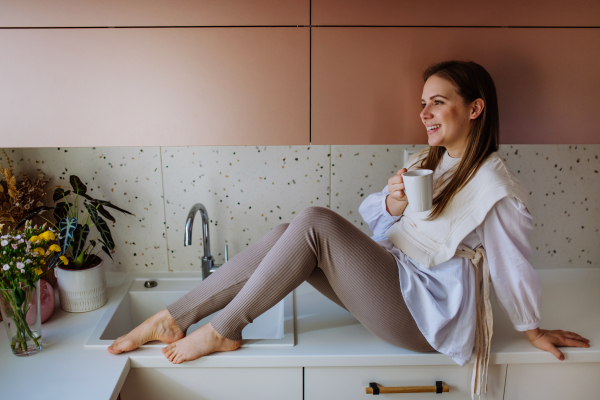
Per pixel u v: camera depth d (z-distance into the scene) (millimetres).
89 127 1260
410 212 1261
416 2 1199
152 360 1199
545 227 1721
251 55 1224
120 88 1238
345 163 1655
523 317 1197
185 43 1214
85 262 1476
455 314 1146
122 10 1194
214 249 1726
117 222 1681
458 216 1154
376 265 1154
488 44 1227
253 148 1632
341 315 1438
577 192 1688
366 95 1254
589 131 1288
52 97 1239
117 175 1636
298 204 1691
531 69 1243
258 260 1267
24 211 1499
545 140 1287
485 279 1188
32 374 1134
